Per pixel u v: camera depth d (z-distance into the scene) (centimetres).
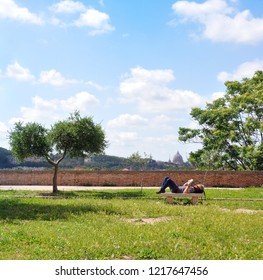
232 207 2261
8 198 2753
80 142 3519
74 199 2689
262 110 5200
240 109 5234
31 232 1320
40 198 2800
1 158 8838
